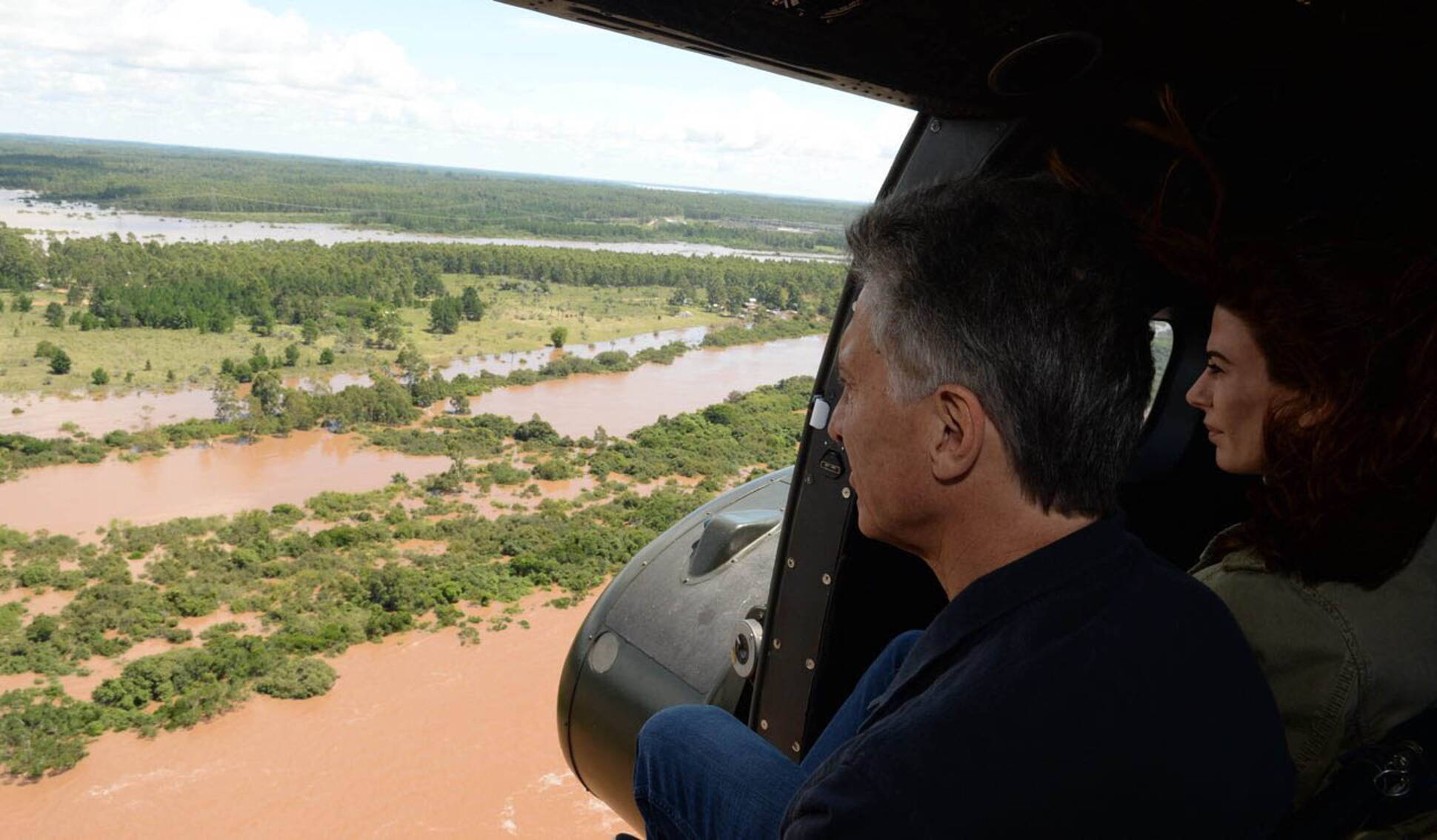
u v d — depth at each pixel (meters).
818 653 1.39
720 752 1.05
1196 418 1.68
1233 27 0.89
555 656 20.03
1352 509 0.66
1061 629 0.58
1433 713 0.65
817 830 0.55
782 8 0.86
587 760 1.93
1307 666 0.68
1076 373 0.59
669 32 0.86
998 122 1.10
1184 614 0.60
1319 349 0.67
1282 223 1.14
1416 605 0.66
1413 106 0.98
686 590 1.93
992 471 0.62
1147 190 1.17
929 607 1.53
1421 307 0.64
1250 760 0.58
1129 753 0.55
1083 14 0.87
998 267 0.60
